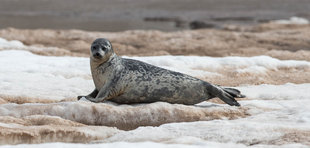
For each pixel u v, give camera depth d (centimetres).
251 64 4912
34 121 2698
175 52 6347
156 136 2375
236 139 2312
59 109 2897
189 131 2433
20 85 3778
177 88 3039
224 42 7062
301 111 2836
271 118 2739
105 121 2861
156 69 3064
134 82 3003
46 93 3544
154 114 2889
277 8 12212
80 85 3881
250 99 3519
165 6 12731
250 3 13225
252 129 2428
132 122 2866
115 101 3092
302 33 7981
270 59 5050
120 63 3039
